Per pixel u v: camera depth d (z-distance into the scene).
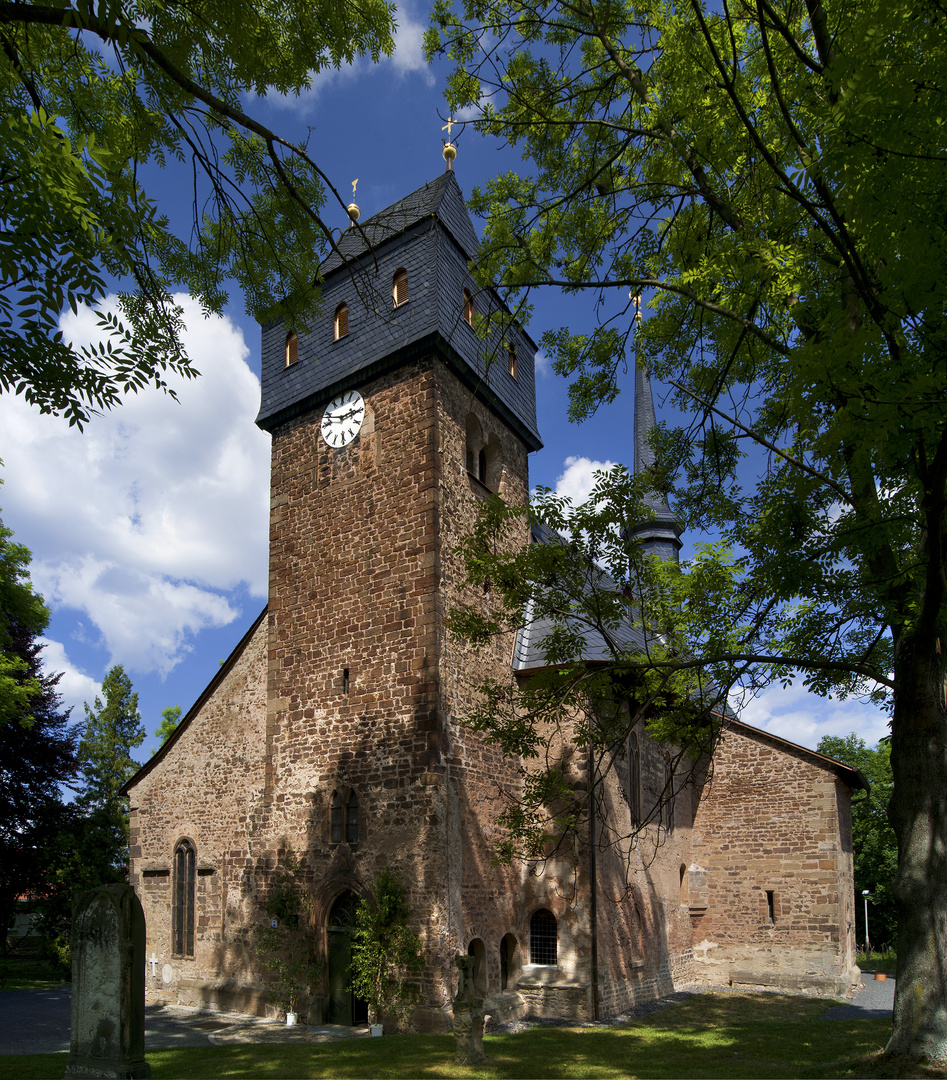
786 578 9.43
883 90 6.12
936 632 9.03
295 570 19.11
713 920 23.66
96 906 9.53
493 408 20.28
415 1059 11.80
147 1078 9.06
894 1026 9.25
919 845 9.27
